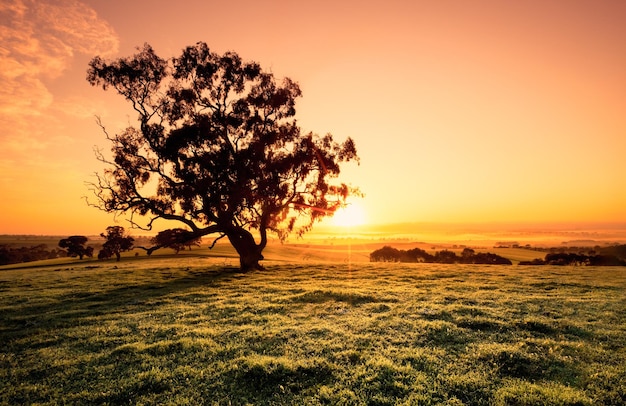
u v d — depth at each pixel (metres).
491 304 18.27
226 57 38.91
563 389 8.86
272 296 21.70
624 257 74.38
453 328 13.82
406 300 19.53
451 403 8.38
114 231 53.88
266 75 40.16
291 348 12.16
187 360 11.39
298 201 40.28
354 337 13.11
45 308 20.30
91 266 52.31
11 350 13.12
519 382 9.30
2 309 20.09
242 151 37.03
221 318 16.59
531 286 24.38
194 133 35.41
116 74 35.78
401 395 8.83
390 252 93.12
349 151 40.78
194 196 35.66
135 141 37.06
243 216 38.72
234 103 38.62
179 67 38.00
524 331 13.46
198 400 8.91
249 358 11.14
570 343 11.98
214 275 34.19
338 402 8.51
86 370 10.86
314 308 18.14
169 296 22.66
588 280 27.06
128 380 9.99
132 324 15.96
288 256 103.44
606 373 9.69
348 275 32.34
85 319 17.09
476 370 10.06
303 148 38.75
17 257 129.38
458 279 28.48
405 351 11.57
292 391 9.30
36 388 9.78
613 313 15.90
